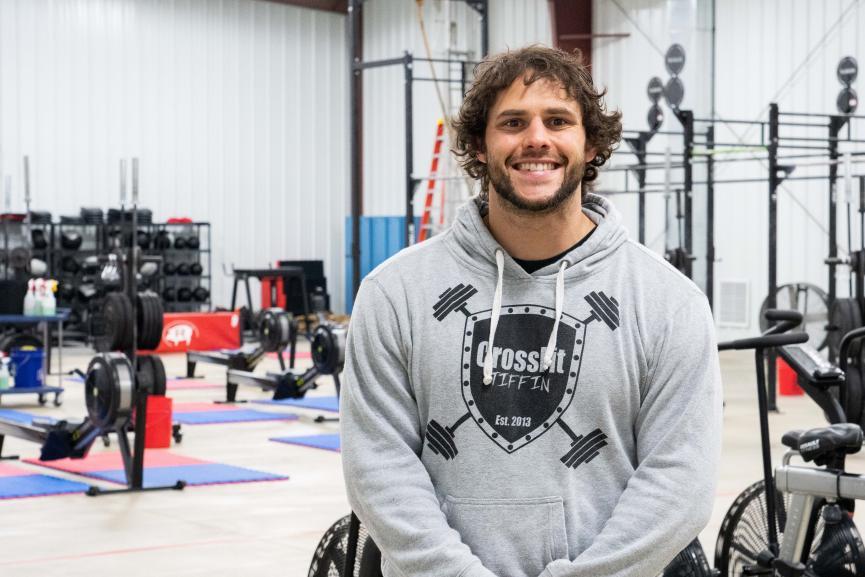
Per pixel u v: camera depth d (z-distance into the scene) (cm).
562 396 185
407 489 185
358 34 1981
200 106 1850
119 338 757
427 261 195
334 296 1998
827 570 304
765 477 313
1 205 1662
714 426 186
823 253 1313
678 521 180
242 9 1891
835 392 557
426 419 191
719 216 1427
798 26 1344
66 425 679
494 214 195
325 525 560
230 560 491
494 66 191
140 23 1789
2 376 1020
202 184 1855
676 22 1168
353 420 193
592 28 1550
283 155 1939
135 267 779
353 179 1348
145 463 730
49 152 1706
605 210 196
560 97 187
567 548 183
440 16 1639
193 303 1758
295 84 1950
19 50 1683
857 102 1165
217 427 913
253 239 1908
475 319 189
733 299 1412
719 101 1430
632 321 188
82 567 477
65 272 1669
